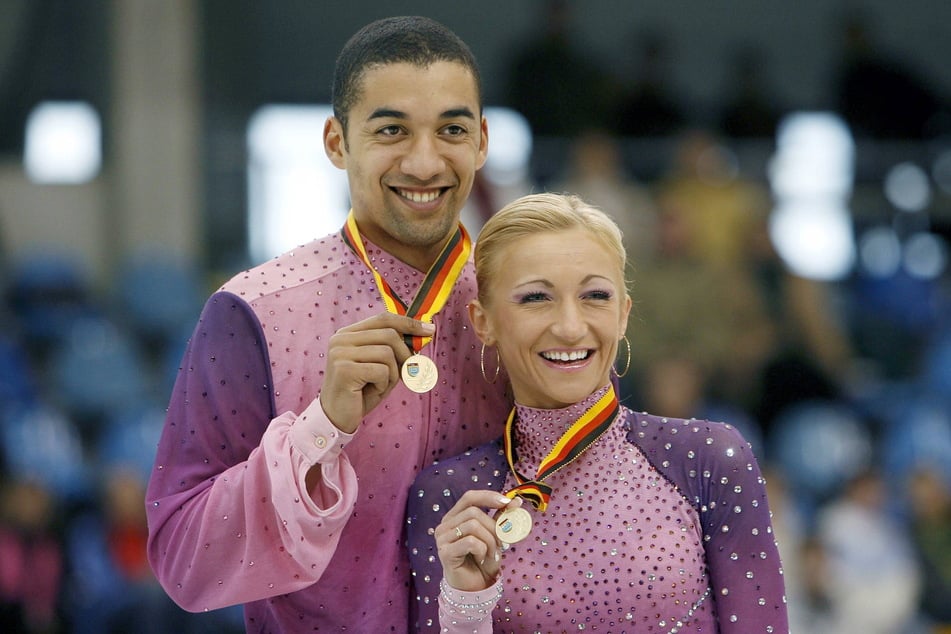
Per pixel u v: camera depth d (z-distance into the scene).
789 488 21.09
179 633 17.89
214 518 7.39
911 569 20.05
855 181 25.92
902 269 25.28
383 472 7.88
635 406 21.83
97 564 19.03
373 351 7.11
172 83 25.14
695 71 27.36
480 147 8.12
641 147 25.42
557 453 7.68
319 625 7.91
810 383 22.61
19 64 25.19
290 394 7.82
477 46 27.45
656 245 23.58
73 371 22.62
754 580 7.65
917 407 22.91
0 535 18.31
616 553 7.61
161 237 24.73
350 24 26.58
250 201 24.73
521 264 7.64
